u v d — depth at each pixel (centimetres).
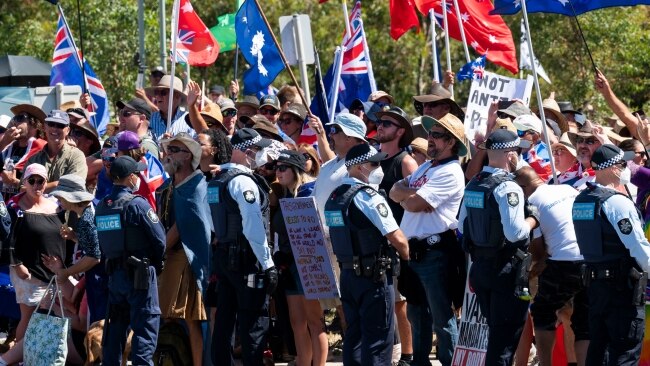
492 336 1507
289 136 2189
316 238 1628
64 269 1797
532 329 1706
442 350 1675
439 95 1930
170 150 1731
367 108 2034
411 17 2536
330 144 2019
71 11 4591
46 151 2027
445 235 1653
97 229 1653
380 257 1509
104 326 1670
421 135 2034
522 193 1476
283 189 1767
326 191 1664
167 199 1781
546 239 1606
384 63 5481
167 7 4591
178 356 1759
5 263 1931
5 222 1859
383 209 1499
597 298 1484
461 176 1655
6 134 2150
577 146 1742
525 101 2008
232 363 1667
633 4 1969
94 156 2097
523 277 1480
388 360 1530
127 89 4531
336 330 2148
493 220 1478
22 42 5084
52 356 1728
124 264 1628
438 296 1656
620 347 1475
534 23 4866
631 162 1770
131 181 1666
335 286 1639
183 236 1723
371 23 5428
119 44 4528
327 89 2453
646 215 1656
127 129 2012
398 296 1775
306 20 2311
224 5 5109
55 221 1884
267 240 1627
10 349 1877
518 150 1625
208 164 1794
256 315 1633
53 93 2672
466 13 2445
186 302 1739
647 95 5059
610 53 4831
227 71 5334
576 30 4812
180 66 4347
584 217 1480
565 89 4834
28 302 1878
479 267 1505
